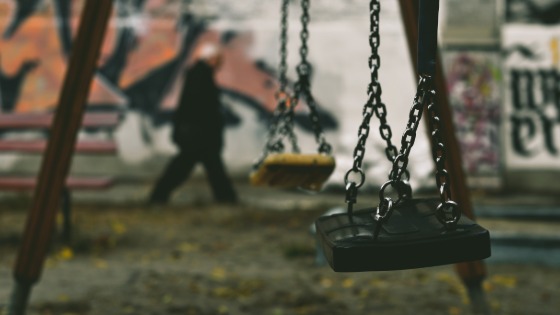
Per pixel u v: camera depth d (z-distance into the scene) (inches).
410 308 187.9
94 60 148.3
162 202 413.1
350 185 83.4
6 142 306.0
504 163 532.4
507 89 533.6
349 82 539.8
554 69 531.8
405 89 535.8
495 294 208.1
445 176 73.5
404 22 151.6
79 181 296.5
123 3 545.0
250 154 543.2
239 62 544.4
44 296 192.2
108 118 318.0
